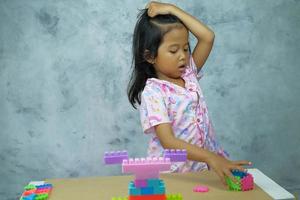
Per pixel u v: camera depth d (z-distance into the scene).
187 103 1.28
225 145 2.11
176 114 1.27
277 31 2.08
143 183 0.88
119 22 1.98
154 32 1.24
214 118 2.09
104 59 1.99
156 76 1.34
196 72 1.37
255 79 2.09
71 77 1.99
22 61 1.96
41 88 1.98
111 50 1.99
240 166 1.05
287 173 2.16
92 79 2.00
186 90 1.30
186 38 1.25
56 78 1.98
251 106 2.10
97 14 1.96
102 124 2.03
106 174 2.05
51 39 1.96
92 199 0.97
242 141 2.12
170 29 1.22
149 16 1.28
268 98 2.11
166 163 0.87
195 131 1.28
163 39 1.23
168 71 1.26
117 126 2.04
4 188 2.02
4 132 1.99
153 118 1.21
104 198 0.97
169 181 1.06
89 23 1.96
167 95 1.27
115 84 2.01
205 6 2.02
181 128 1.28
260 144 2.13
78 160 2.04
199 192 0.99
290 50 2.10
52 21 1.95
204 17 2.03
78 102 2.00
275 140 2.14
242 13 2.04
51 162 2.03
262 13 2.06
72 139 2.02
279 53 2.09
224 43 2.05
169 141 1.16
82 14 1.96
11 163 2.01
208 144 1.32
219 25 2.04
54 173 2.03
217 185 1.03
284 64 2.10
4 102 1.97
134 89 1.38
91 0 1.95
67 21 1.96
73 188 1.04
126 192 1.00
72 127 2.02
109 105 2.02
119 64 2.00
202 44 1.37
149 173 0.88
